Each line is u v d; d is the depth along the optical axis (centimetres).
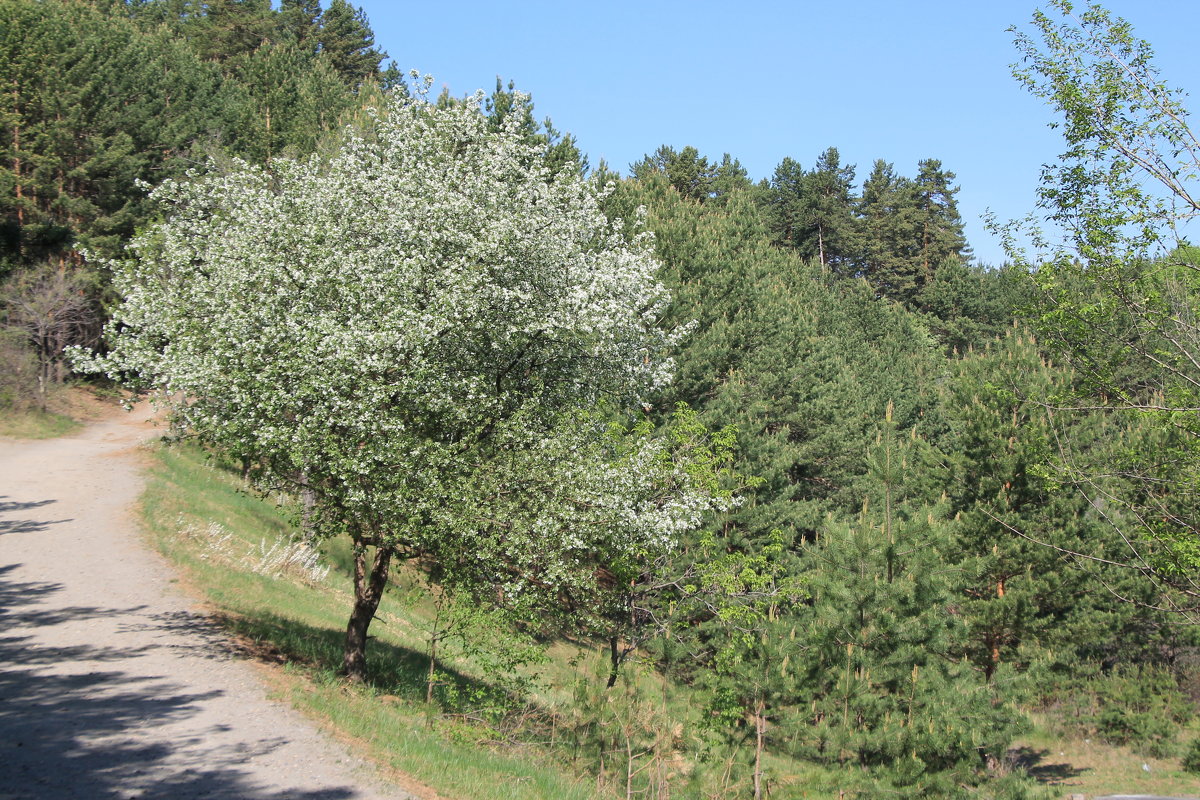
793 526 2914
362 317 1224
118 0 7312
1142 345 1443
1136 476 1512
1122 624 2452
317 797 801
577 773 1245
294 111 4688
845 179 9250
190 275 1307
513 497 1266
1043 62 1404
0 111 3816
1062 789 2436
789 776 1482
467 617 1225
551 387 1498
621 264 1667
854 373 4697
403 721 1159
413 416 1248
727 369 3250
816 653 1650
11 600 1380
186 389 1185
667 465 1720
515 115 1736
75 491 2270
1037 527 2444
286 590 1903
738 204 4678
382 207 1412
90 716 928
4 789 715
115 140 4094
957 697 1611
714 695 1539
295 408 1166
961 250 8488
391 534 1218
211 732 930
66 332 3681
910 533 1739
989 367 2756
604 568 1739
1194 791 2502
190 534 2025
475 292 1329
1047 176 1427
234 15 7350
